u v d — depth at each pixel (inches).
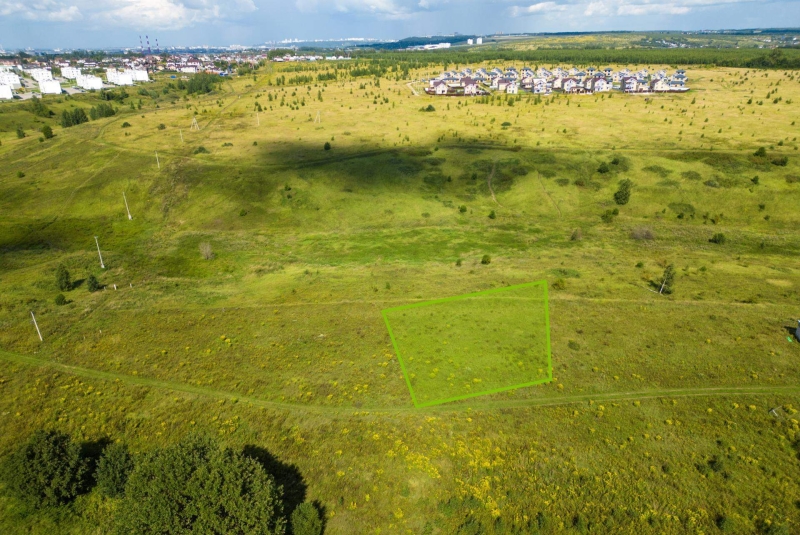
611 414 1416.1
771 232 3171.8
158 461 1054.4
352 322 1951.3
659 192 3772.1
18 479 1159.0
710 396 1471.5
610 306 2028.8
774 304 2028.8
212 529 957.8
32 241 3164.4
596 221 3452.3
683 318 1915.6
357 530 1120.8
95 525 1170.6
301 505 1094.4
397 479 1232.8
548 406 1448.1
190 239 3225.9
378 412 1443.2
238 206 3762.3
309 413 1451.8
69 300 2244.1
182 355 1749.5
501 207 3804.1
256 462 1099.3
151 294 2309.3
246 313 2064.5
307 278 2475.4
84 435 1401.3
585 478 1221.1
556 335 1809.8
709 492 1176.8
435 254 2859.3
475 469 1251.8
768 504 1139.9
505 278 2357.3
